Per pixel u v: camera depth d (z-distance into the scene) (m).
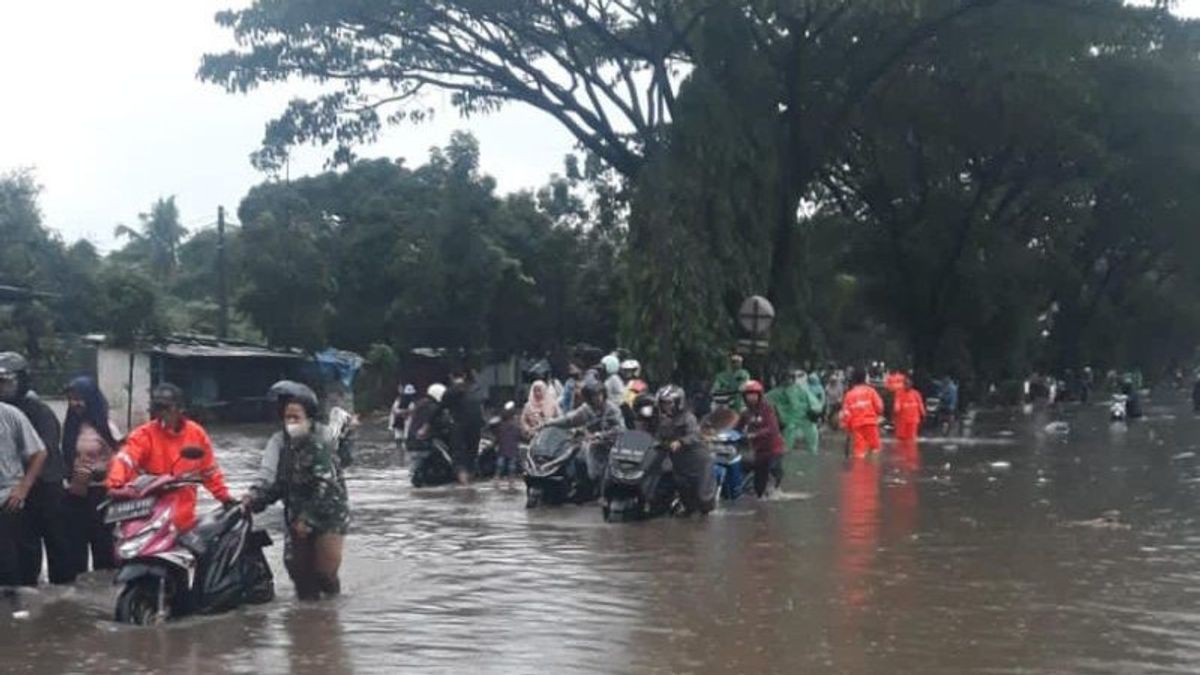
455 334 55.81
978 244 50.97
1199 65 47.03
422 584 11.08
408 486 20.97
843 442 31.78
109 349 41.97
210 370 48.09
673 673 7.84
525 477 17.17
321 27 30.27
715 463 16.62
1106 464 24.45
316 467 10.20
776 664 8.06
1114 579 11.11
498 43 31.62
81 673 7.97
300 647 8.62
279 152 32.78
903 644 8.60
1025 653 8.34
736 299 30.27
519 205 60.19
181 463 9.81
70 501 11.38
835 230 53.19
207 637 8.98
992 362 56.22
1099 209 59.34
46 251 44.12
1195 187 52.69
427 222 56.00
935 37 35.62
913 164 49.22
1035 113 43.34
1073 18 33.97
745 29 31.31
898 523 15.12
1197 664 8.03
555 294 59.53
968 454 27.47
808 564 12.01
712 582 11.05
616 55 31.89
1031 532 14.23
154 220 72.00
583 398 18.70
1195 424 42.31
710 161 29.94
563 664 8.08
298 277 52.00
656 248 29.34
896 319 54.47
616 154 32.75
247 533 10.12
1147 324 77.81
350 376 51.38
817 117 34.91
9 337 35.81
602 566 12.01
